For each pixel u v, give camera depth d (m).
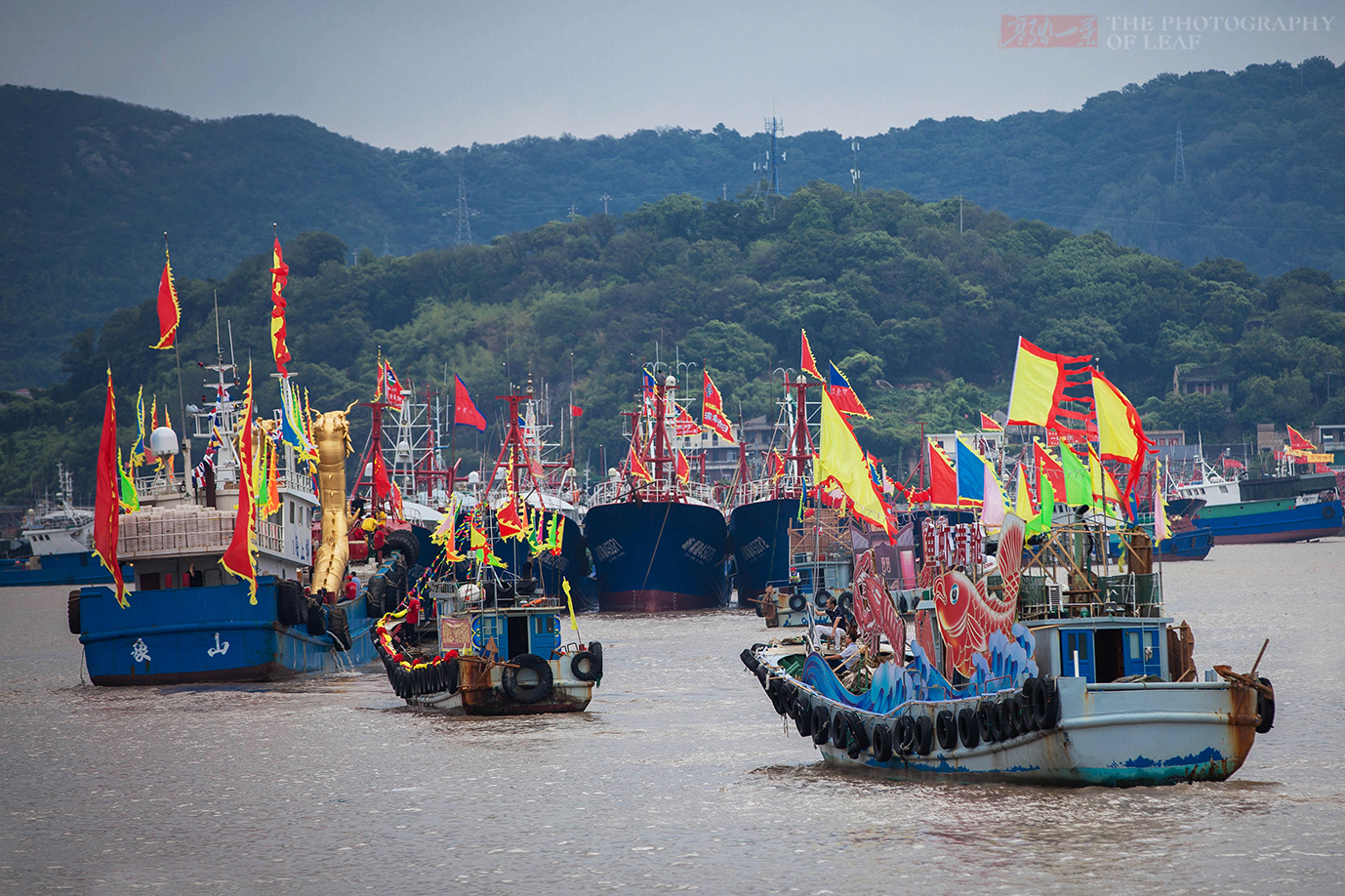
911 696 82.12
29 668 165.62
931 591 81.00
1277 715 102.94
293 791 83.88
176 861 69.00
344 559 158.75
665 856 67.00
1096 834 66.94
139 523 137.75
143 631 133.00
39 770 92.56
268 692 130.38
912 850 65.81
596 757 91.38
